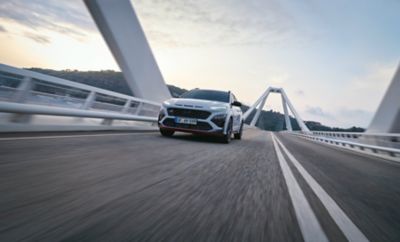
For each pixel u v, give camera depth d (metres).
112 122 6.26
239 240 1.19
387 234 1.49
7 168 1.96
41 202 1.39
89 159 2.63
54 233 1.07
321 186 2.66
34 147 2.85
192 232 1.23
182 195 1.81
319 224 1.52
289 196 2.10
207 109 5.52
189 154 3.79
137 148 3.75
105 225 1.20
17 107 3.52
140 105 8.06
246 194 2.02
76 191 1.63
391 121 13.16
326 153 7.51
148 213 1.41
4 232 1.03
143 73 10.48
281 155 5.21
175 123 5.58
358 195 2.45
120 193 1.70
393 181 3.64
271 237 1.27
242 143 7.06
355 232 1.45
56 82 4.40
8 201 1.35
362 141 11.77
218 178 2.48
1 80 3.67
